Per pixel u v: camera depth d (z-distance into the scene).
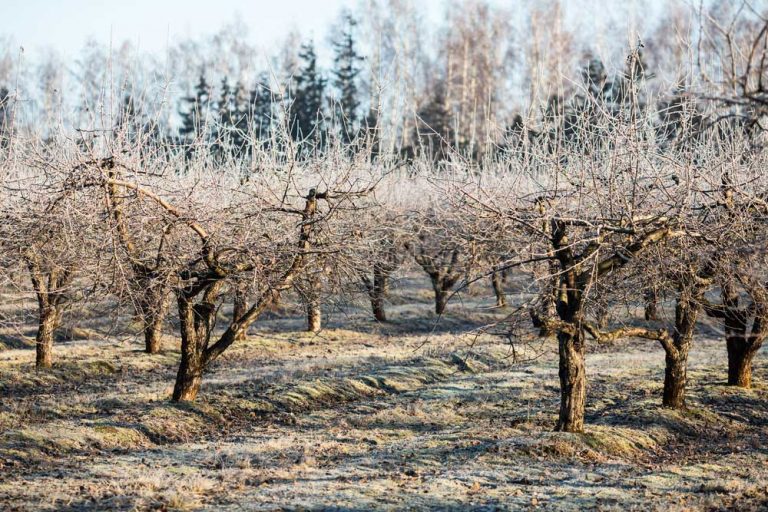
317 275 18.72
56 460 13.85
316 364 26.30
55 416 17.50
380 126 18.95
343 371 24.83
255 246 16.92
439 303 39.97
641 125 15.57
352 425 17.75
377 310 37.75
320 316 38.00
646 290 17.16
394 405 19.95
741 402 19.42
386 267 28.80
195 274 17.44
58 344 28.78
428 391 21.58
